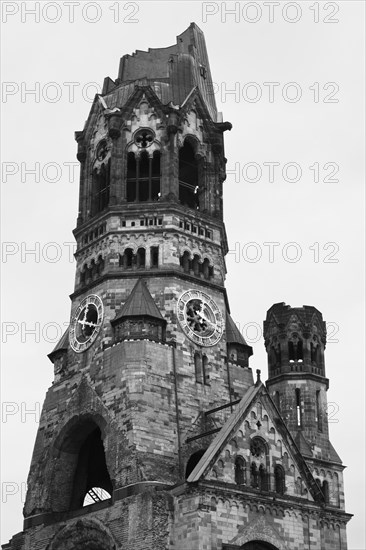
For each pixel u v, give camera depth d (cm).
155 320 11400
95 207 12912
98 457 12106
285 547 10225
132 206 12331
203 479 9850
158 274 11888
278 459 10619
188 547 9694
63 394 11788
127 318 11331
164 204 12288
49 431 11731
